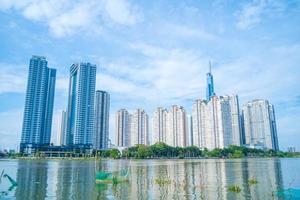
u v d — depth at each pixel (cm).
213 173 10081
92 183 7175
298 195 5009
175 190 5866
